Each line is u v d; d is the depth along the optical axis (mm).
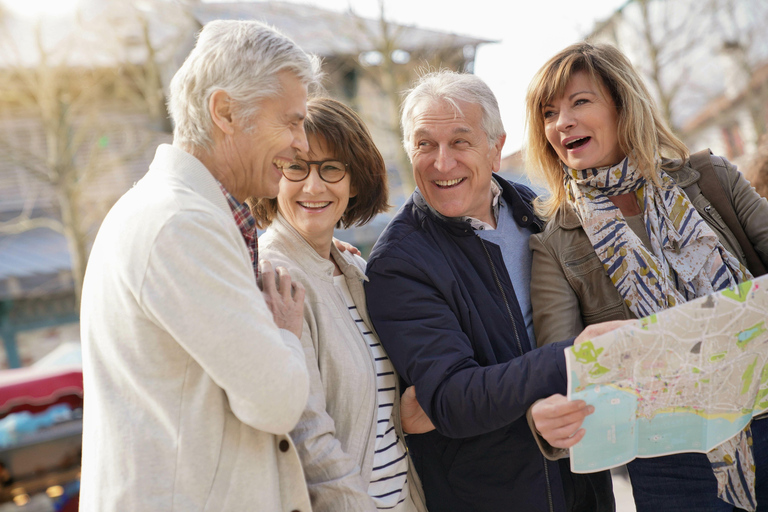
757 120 14562
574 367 1583
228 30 1507
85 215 11391
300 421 1626
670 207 2064
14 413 6734
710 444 1703
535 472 1974
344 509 1568
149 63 11281
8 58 10711
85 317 1456
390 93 11195
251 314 1354
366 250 12297
